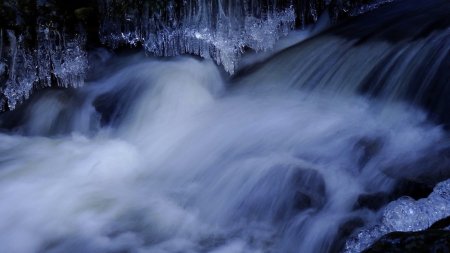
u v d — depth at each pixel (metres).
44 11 6.24
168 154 5.34
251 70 6.38
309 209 3.92
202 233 4.05
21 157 5.45
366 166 4.20
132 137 5.87
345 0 6.78
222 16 6.31
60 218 4.34
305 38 6.66
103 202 4.52
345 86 5.52
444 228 3.04
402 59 5.25
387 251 2.63
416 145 4.25
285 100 5.64
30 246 4.04
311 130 4.90
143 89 6.31
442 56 4.93
